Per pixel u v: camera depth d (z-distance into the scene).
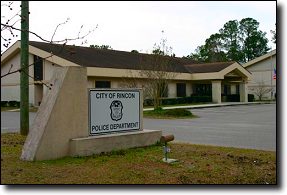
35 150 7.52
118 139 9.00
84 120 8.44
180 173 6.83
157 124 18.58
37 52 31.64
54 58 30.00
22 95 11.77
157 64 27.78
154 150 9.14
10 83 37.31
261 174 6.84
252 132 14.57
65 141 8.03
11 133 12.50
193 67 41.94
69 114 8.12
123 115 9.44
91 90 8.69
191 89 41.66
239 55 79.00
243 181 6.36
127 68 32.59
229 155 8.63
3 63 37.38
